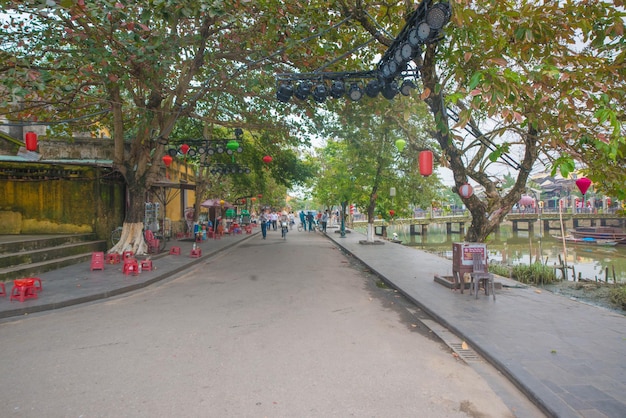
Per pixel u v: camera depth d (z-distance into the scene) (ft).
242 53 36.11
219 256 50.96
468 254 27.37
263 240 79.41
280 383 13.11
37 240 36.32
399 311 23.58
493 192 28.48
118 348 16.43
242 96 42.32
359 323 20.45
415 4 20.97
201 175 71.36
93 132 58.95
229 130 69.72
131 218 42.60
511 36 16.49
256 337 17.83
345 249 60.18
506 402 12.16
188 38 31.60
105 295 26.32
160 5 23.86
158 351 16.03
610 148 13.19
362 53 34.45
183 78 38.73
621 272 53.98
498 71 13.55
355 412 11.30
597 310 22.49
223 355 15.58
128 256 36.35
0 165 44.39
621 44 16.03
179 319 20.85
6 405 11.63
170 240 69.56
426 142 37.91
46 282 29.63
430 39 19.36
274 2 29.96
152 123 40.42
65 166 45.91
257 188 90.22
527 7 15.70
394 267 40.34
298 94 27.40
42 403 11.74
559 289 35.53
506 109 13.28
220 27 32.99
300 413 11.19
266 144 64.03
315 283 31.68
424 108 34.53
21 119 38.68
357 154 61.26
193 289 29.14
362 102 37.09
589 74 14.84
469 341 17.35
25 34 28.94
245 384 13.01
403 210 82.58
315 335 18.21
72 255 39.63
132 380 13.29
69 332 18.70
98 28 28.30
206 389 12.64
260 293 27.55
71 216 46.14
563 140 15.78
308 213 115.55
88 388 12.71
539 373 13.58
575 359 14.90
